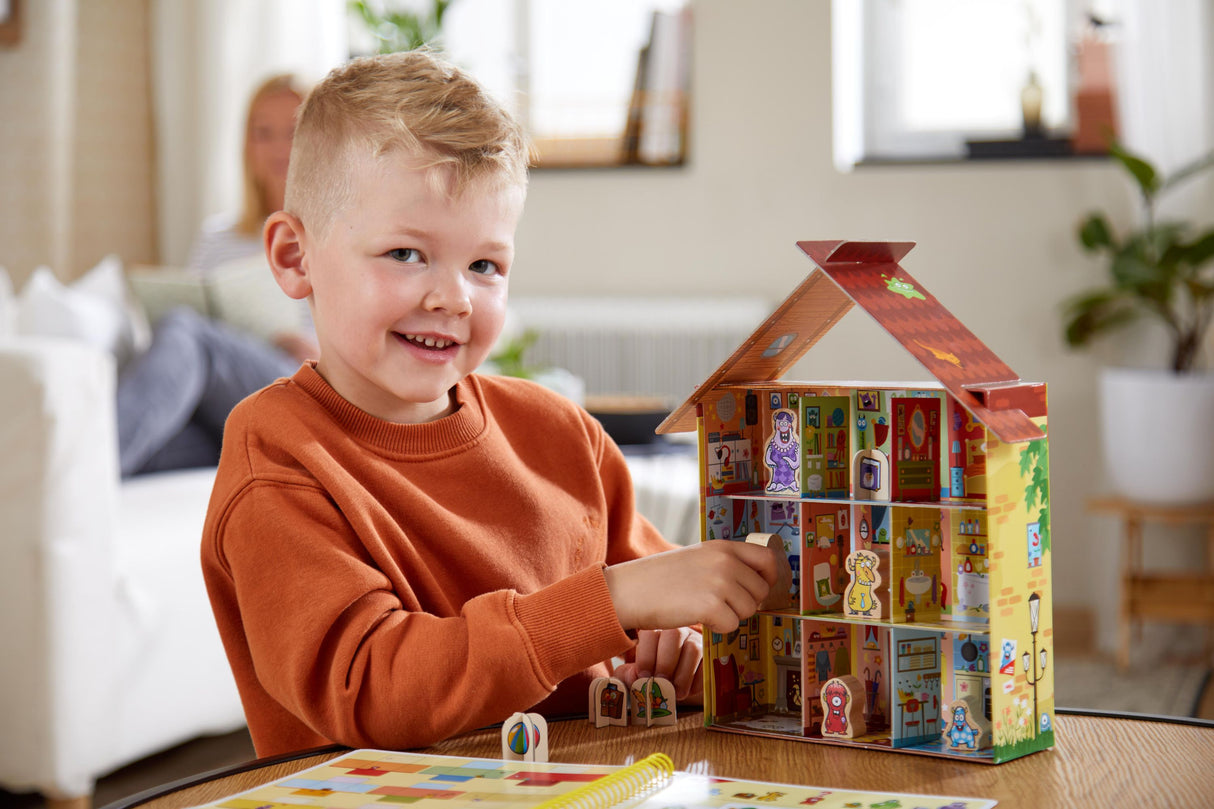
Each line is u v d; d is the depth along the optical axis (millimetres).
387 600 688
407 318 752
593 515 921
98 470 1845
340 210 753
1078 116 3309
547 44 3621
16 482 1771
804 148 3420
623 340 3463
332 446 782
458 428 845
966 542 631
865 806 523
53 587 1779
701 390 680
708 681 680
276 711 784
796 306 667
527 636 647
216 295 2889
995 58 3434
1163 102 3076
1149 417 2855
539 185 3578
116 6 3762
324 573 684
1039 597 627
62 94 3494
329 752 664
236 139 3834
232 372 2436
